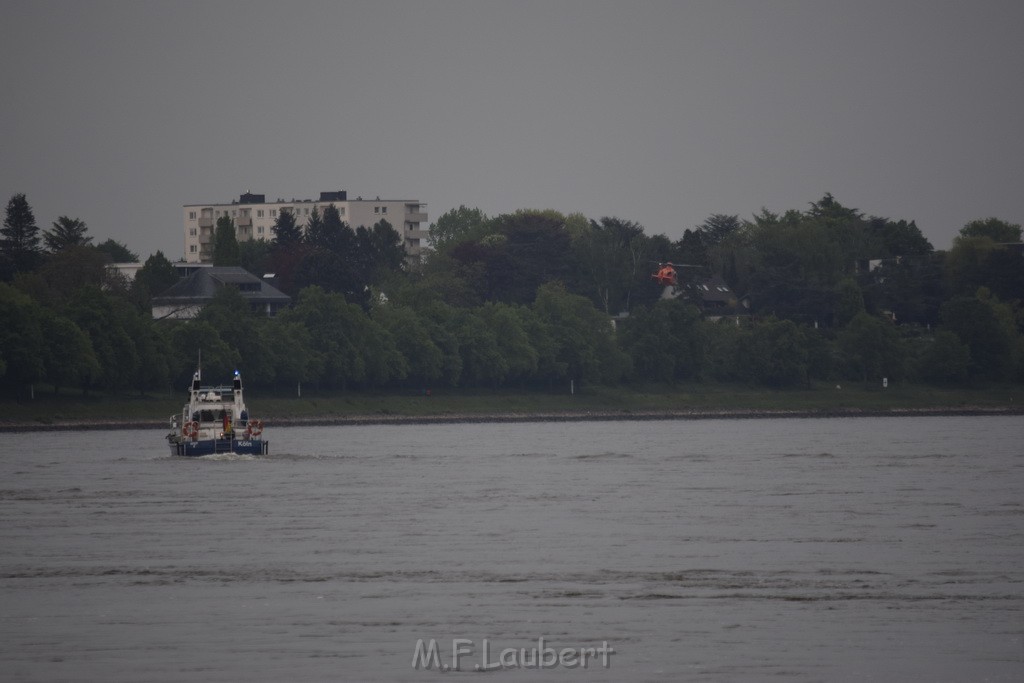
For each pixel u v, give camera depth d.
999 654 182.00
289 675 173.62
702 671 174.75
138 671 175.38
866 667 176.38
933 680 171.12
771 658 180.38
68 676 173.38
